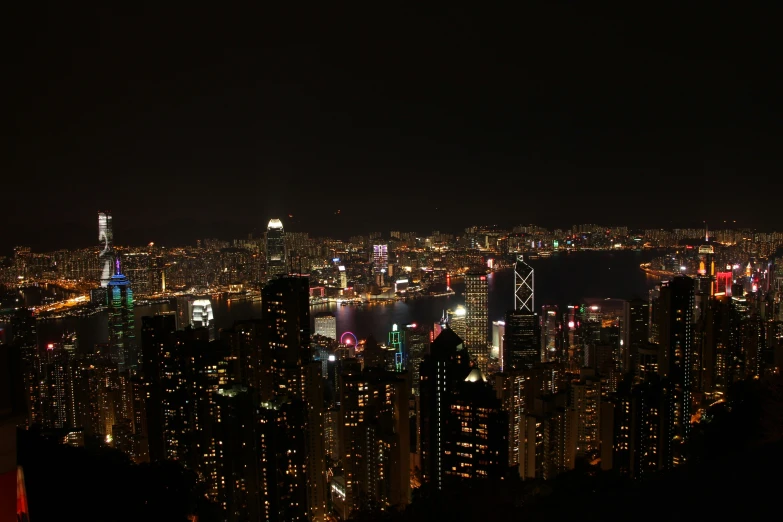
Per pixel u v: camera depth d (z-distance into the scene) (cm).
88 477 1616
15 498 501
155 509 1700
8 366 511
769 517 488
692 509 517
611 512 547
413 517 1455
